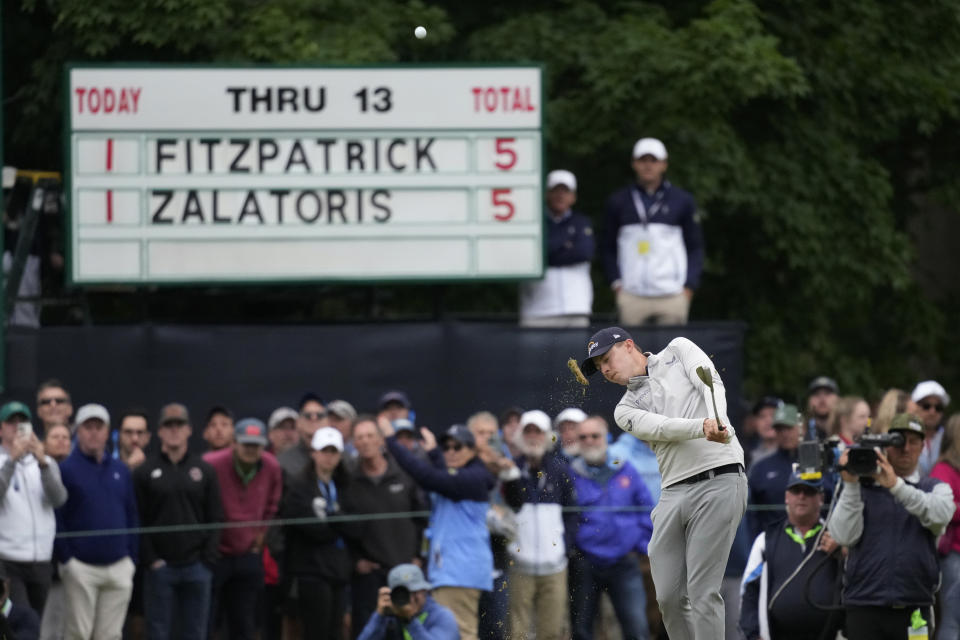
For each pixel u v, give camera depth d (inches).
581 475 1766.7
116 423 2059.5
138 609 1740.9
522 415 1925.4
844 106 2810.0
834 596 1485.0
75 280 2158.0
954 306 3280.0
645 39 2532.0
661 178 2245.3
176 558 1716.3
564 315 2214.6
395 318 2330.2
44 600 1657.2
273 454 1961.1
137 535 1715.1
